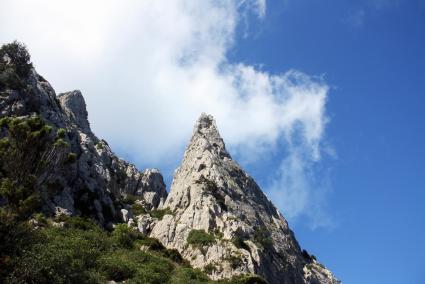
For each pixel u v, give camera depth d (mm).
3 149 39281
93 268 49938
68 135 100438
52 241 49594
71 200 85188
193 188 122000
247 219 118812
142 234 99375
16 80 95688
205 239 99812
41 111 98312
